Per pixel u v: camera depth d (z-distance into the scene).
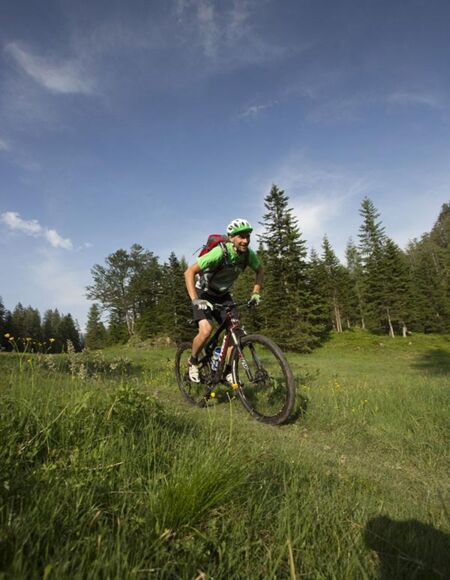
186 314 46.22
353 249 73.81
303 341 33.53
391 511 1.99
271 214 35.41
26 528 1.24
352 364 22.92
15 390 2.75
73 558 1.15
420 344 37.12
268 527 1.63
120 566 1.14
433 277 54.62
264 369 4.12
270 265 34.69
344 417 4.39
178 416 3.20
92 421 2.26
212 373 4.56
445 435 3.82
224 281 4.45
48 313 109.75
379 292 44.50
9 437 1.93
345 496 2.07
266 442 3.10
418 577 1.41
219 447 2.20
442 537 1.73
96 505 1.52
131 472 1.83
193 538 1.43
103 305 67.56
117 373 4.80
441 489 2.71
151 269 66.19
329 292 50.62
